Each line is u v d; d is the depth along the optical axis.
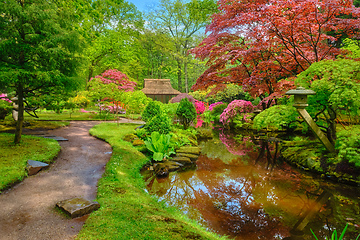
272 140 10.10
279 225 3.15
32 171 4.21
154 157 6.06
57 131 9.16
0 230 2.37
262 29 7.77
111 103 13.93
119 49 25.02
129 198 3.35
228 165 6.41
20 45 4.84
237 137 11.52
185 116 10.56
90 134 8.84
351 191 4.45
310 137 9.30
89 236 2.19
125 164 5.22
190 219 3.21
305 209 3.66
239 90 20.94
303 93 4.68
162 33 30.19
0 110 9.69
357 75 4.89
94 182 4.07
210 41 10.30
